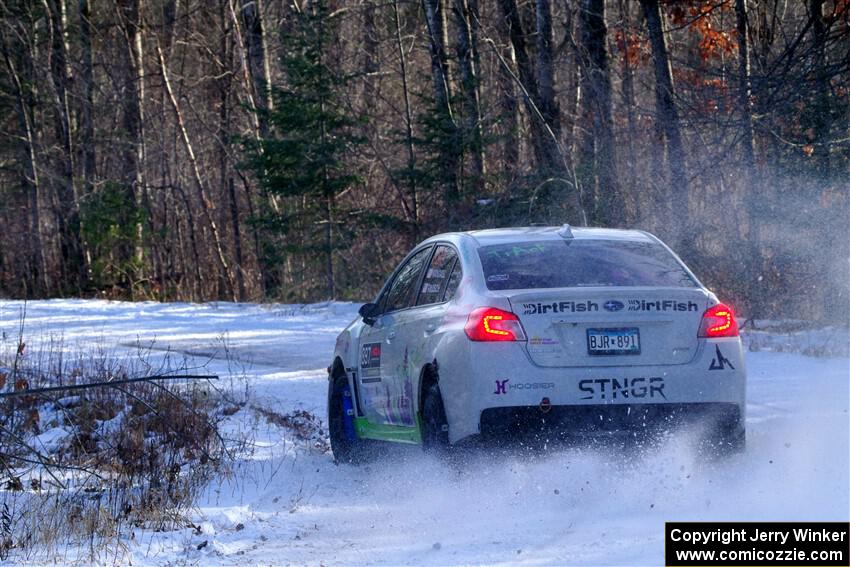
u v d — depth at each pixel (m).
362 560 21.12
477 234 28.75
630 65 101.00
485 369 24.31
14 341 64.62
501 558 20.38
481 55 126.25
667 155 79.31
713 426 24.92
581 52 95.06
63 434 36.44
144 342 68.38
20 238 158.62
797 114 71.44
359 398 32.12
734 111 72.00
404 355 28.59
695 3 96.56
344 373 33.81
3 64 155.62
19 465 30.88
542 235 28.14
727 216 74.69
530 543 21.22
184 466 31.09
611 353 24.56
